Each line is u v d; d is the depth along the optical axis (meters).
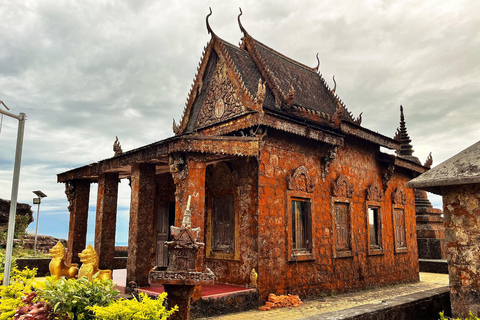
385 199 16.08
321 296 12.04
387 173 15.96
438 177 6.79
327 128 13.36
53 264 9.28
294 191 11.67
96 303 5.61
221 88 12.91
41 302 5.66
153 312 4.94
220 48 13.20
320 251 12.34
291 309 10.05
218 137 9.57
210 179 12.55
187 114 14.34
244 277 10.59
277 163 11.38
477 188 6.69
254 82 12.86
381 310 5.78
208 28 13.62
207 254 12.08
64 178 14.63
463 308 6.60
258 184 10.67
